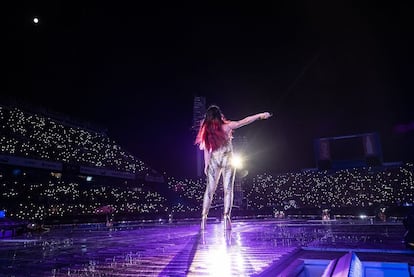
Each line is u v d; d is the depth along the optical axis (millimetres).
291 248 3723
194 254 3398
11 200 19906
